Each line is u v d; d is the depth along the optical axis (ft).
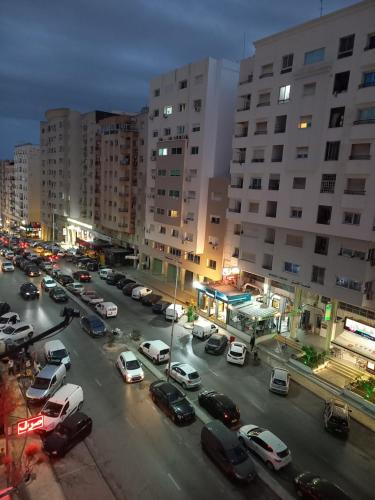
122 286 182.19
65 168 299.17
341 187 105.29
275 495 65.57
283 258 125.08
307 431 83.97
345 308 115.44
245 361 114.32
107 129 235.40
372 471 73.51
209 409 87.25
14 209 411.13
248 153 132.57
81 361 108.68
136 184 222.07
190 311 142.10
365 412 91.50
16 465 68.74
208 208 160.76
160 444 76.28
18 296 164.96
